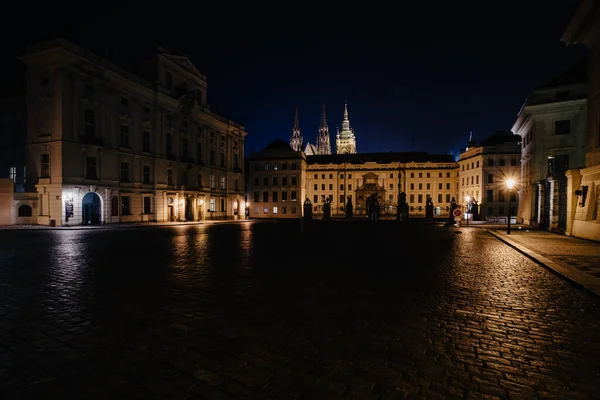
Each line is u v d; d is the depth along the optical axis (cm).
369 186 9338
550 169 3164
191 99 4906
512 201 7181
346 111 14325
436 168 9175
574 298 793
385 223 4834
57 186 3241
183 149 4966
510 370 448
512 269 1162
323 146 15838
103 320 632
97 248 1717
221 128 5922
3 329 585
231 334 566
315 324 615
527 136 4069
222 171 5938
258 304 738
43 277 998
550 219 2855
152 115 4381
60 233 2659
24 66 4116
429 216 5875
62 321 625
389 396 384
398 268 1174
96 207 3691
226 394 387
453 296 807
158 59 4434
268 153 8356
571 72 3575
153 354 490
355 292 841
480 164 7419
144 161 4231
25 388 398
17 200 3319
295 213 8062
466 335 566
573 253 1491
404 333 573
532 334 573
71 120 3334
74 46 3338
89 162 3516
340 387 403
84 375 430
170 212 4662
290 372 439
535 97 3575
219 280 969
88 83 3497
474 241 2225
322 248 1773
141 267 1170
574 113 3359
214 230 3241
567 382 420
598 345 530
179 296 798
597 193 2103
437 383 414
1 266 1181
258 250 1673
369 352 499
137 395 384
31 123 3388
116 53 4062
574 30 2141
